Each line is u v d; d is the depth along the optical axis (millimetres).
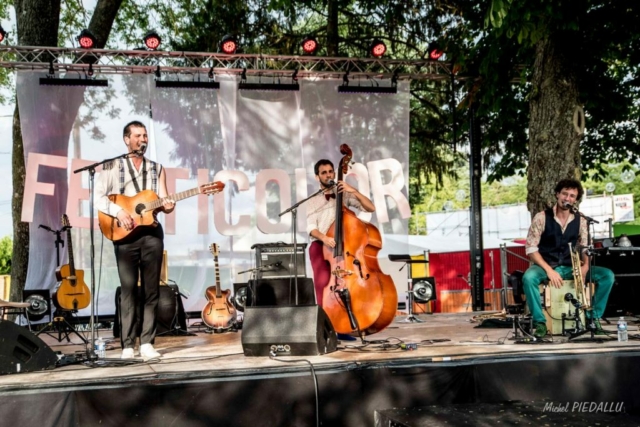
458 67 9484
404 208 9758
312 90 9734
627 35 8594
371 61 9523
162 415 4039
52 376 4098
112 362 4562
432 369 4430
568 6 7301
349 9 13219
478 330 6543
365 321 5188
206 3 12586
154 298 4922
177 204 9180
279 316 4707
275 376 4199
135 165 4988
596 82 9242
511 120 10734
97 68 8969
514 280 7617
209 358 4738
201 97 9398
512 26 7223
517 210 21578
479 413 4059
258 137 9562
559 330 5609
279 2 8984
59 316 7152
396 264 9750
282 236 9500
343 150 5617
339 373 4293
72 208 8836
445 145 14742
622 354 4648
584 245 5734
